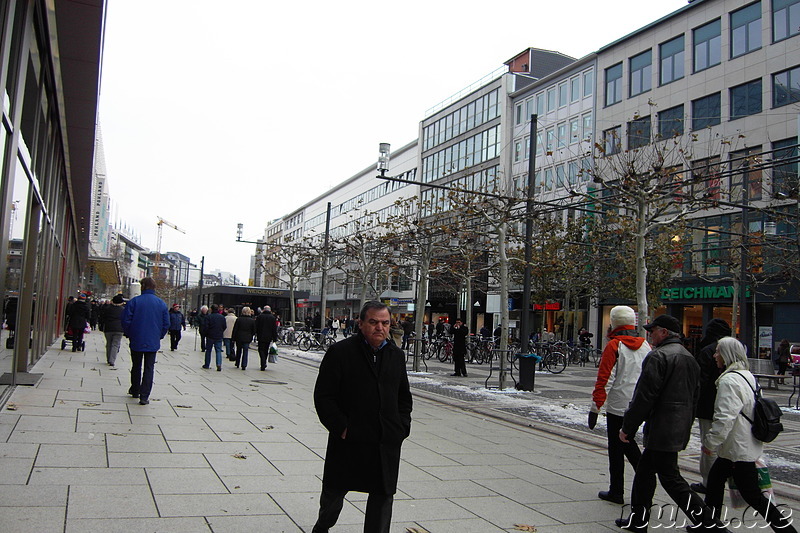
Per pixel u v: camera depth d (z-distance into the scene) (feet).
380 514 11.59
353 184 250.78
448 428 30.60
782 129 93.04
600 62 128.16
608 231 77.36
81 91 40.91
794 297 90.53
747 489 15.08
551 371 76.23
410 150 202.28
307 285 293.23
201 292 160.86
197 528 13.23
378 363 11.96
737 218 96.78
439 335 95.86
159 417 26.21
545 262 90.79
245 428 25.32
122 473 16.99
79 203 77.82
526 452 25.76
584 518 16.74
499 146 154.92
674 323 16.22
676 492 15.14
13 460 17.25
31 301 36.68
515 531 15.07
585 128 130.93
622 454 18.80
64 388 32.27
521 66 165.07
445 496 17.78
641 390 15.43
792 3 94.84
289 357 78.59
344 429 11.59
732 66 101.86
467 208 60.18
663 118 113.50
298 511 15.03
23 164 29.84
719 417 15.17
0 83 21.81
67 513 13.39
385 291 202.08
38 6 28.96
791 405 49.90
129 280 430.61
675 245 82.38
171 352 70.23
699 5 108.06
